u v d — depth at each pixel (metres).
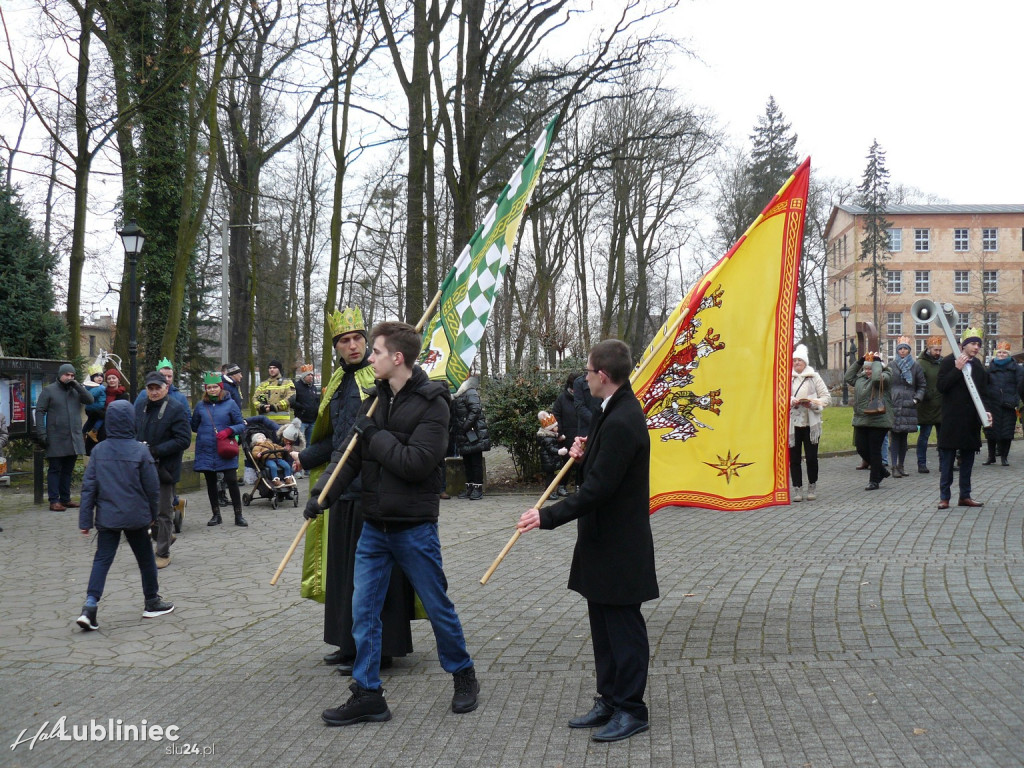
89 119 16.70
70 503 12.79
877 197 59.97
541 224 35.12
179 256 17.52
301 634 6.18
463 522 10.98
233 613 6.78
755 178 45.00
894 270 70.88
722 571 7.53
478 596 7.00
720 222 44.53
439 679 5.08
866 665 4.87
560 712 4.46
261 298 39.12
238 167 23.97
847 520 9.99
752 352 5.62
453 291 6.19
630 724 4.09
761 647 5.34
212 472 11.00
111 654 5.74
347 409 5.39
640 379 5.61
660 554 8.42
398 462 4.38
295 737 4.26
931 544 8.30
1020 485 12.36
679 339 5.62
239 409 11.20
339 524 5.34
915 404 13.98
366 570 4.53
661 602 6.54
